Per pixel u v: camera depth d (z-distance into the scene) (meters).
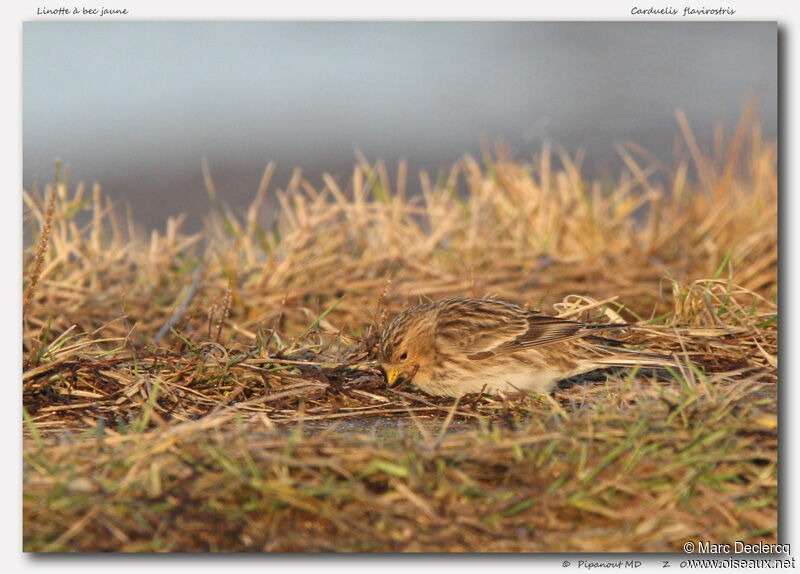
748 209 15.34
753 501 7.09
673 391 8.48
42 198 13.87
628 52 32.62
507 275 13.67
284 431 8.52
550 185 16.27
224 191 24.09
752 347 10.18
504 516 6.84
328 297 13.23
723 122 26.61
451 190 16.39
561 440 7.45
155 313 12.60
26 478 7.04
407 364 9.75
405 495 6.88
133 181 24.06
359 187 15.81
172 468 7.15
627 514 6.85
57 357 9.62
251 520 6.86
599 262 14.02
